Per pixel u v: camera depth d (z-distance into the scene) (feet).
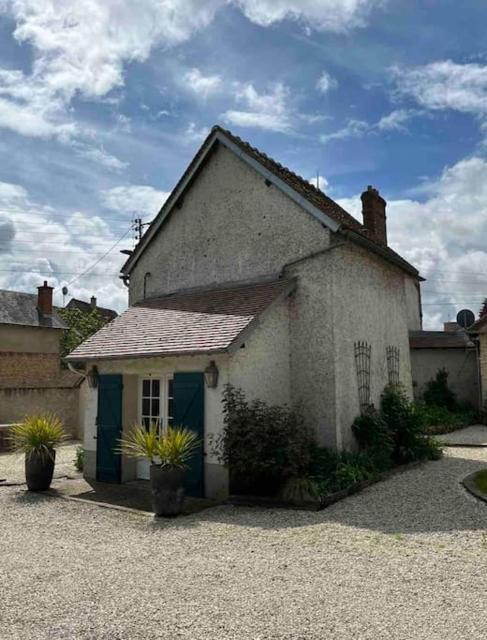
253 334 32.01
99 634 13.02
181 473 26.00
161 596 15.26
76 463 40.65
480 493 26.73
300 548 19.61
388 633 12.74
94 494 31.89
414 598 14.73
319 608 14.21
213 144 41.32
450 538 20.43
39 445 32.45
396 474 33.32
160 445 26.40
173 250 43.98
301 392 34.35
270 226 37.81
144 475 36.09
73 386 69.21
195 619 13.71
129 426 36.19
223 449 29.35
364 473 30.40
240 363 30.78
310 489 26.55
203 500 29.55
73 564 18.44
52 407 67.00
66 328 104.01
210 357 30.86
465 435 53.52
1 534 22.80
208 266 41.24
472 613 13.70
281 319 34.71
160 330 35.86
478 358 68.80
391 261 41.68
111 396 36.37
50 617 14.02
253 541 20.68
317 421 33.47
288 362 34.88
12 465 44.01
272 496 28.60
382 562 17.79
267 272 37.55
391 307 42.83
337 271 34.81
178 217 44.01
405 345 44.88
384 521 23.15
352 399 35.09
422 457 37.70
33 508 27.76
